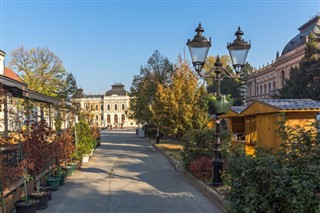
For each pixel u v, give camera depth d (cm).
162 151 1975
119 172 1234
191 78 1953
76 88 4188
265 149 482
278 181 397
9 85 902
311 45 4000
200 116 1808
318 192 380
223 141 1030
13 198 707
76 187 951
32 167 665
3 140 623
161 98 1958
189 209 700
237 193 462
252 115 1292
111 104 11844
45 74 3944
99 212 688
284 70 6838
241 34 861
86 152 1461
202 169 941
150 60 3622
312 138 446
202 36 830
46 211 697
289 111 991
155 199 795
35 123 809
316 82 3556
